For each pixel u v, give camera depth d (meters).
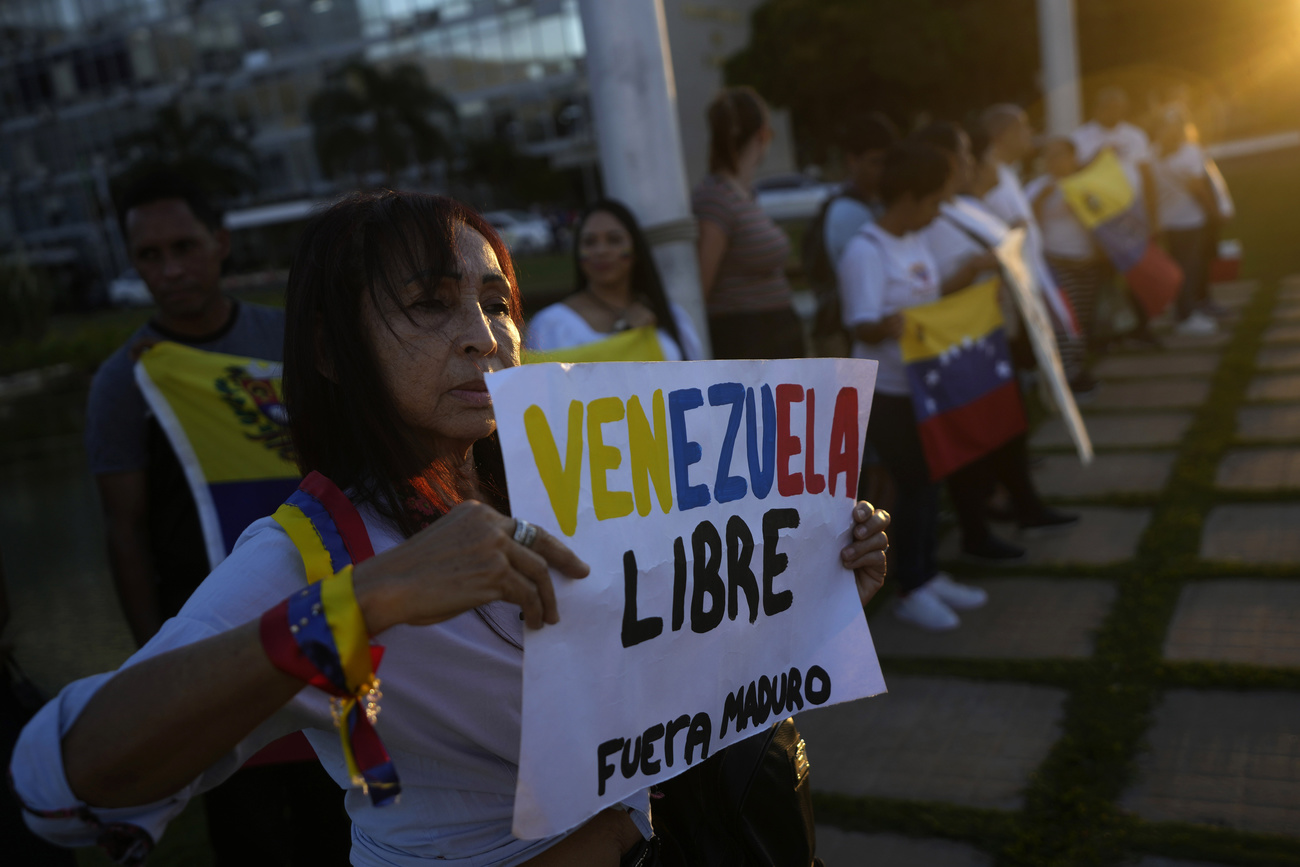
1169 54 31.22
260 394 2.19
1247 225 13.47
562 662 0.93
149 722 0.79
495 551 0.84
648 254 3.03
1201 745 2.64
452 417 1.01
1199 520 4.21
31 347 15.64
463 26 47.31
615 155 3.24
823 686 1.26
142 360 2.11
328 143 44.34
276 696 0.81
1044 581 3.91
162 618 2.22
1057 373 3.89
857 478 1.35
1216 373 6.50
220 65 51.78
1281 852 2.19
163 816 0.85
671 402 1.09
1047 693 3.05
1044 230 6.16
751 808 1.18
